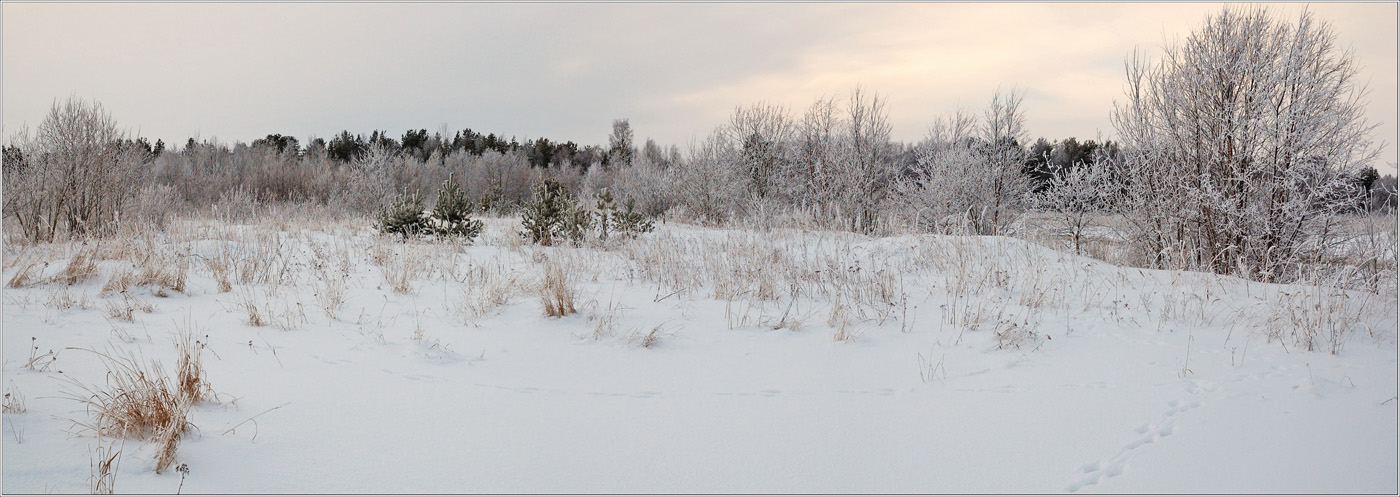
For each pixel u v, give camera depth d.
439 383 5.12
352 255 10.81
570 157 50.38
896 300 7.93
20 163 12.69
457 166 36.53
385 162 23.14
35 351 5.40
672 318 7.33
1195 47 10.90
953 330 6.74
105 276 8.73
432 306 7.79
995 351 6.04
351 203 21.39
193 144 28.52
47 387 4.51
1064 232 12.55
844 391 5.04
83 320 6.73
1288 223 10.34
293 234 12.84
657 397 4.88
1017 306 7.59
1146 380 5.21
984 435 4.18
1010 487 3.49
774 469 3.68
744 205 19.41
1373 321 6.68
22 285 8.11
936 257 10.00
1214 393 4.89
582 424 4.30
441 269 9.39
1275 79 10.26
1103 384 5.14
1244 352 5.88
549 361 5.81
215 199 25.36
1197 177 10.84
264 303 7.73
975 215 16.09
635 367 5.65
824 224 14.78
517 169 36.75
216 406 4.38
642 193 22.19
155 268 8.46
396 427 4.14
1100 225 12.21
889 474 3.64
